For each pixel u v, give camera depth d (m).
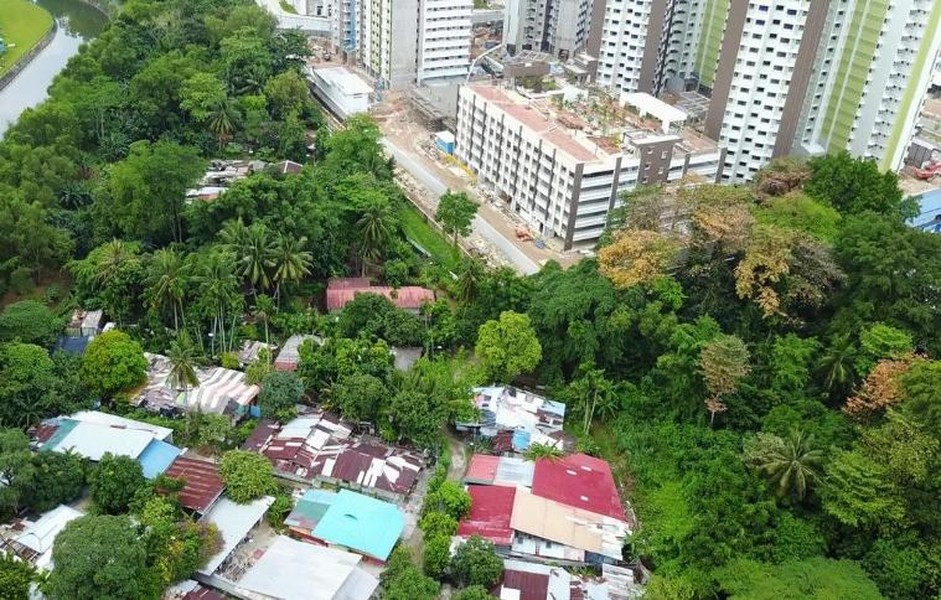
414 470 103.56
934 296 113.94
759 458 96.38
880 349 106.50
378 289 141.25
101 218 140.62
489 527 96.12
